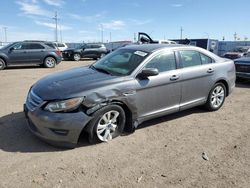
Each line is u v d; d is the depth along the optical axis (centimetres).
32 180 341
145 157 406
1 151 411
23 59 1527
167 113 527
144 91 477
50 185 332
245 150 439
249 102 732
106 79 453
